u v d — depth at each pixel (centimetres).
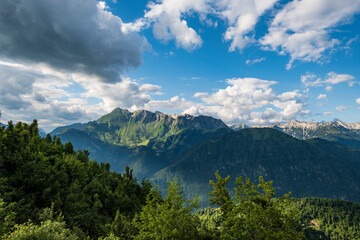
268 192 2834
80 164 7794
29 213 4119
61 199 4953
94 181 6938
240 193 3105
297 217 2656
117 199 6366
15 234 2220
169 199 2911
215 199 3950
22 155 6125
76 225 4497
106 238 2989
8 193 4150
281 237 2477
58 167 6900
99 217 5159
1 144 6400
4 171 5309
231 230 2784
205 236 3366
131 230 3938
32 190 5028
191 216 2955
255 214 2669
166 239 2672
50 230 2480
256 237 2625
